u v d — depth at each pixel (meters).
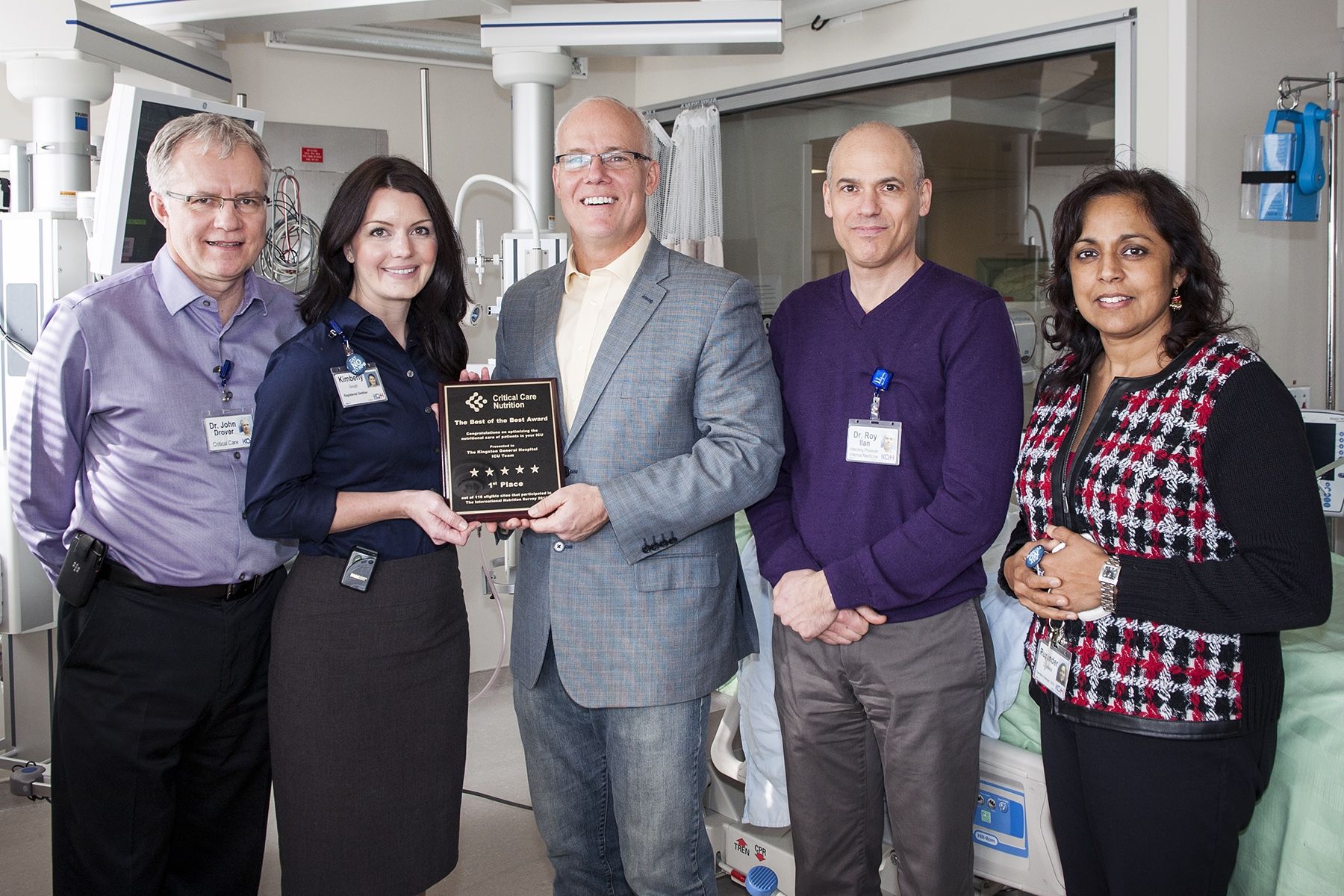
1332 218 3.38
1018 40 3.53
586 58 4.80
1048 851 2.04
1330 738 1.68
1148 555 1.51
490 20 3.40
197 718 1.95
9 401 2.99
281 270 3.37
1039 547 1.63
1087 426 1.64
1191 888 1.50
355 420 1.78
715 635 1.89
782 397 2.01
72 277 2.99
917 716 1.84
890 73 3.90
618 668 1.83
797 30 4.23
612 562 1.84
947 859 1.88
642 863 1.89
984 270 3.78
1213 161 3.26
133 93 2.45
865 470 1.86
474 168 4.58
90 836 1.93
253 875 2.16
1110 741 1.53
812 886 2.03
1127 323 1.54
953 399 1.80
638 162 1.87
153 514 1.89
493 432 1.81
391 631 1.79
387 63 4.36
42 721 3.35
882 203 1.83
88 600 1.91
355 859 1.80
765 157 4.50
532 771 2.05
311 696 1.77
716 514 1.80
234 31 3.45
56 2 2.75
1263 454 1.41
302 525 1.71
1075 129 3.48
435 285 1.91
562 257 3.30
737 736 2.59
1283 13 3.47
